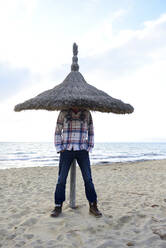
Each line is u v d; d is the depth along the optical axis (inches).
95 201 121.5
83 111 119.7
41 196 188.2
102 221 113.9
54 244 90.1
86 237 95.8
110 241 92.0
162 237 97.3
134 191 209.8
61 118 121.5
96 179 302.0
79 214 123.5
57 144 120.6
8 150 1808.6
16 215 130.2
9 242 94.2
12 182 271.0
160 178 307.0
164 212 132.3
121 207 146.3
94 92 120.3
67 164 120.4
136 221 118.1
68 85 122.7
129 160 840.3
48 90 127.2
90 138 122.9
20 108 121.3
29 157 1032.2
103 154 1318.9
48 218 117.6
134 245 90.3
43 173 370.9
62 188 121.2
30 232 102.2
